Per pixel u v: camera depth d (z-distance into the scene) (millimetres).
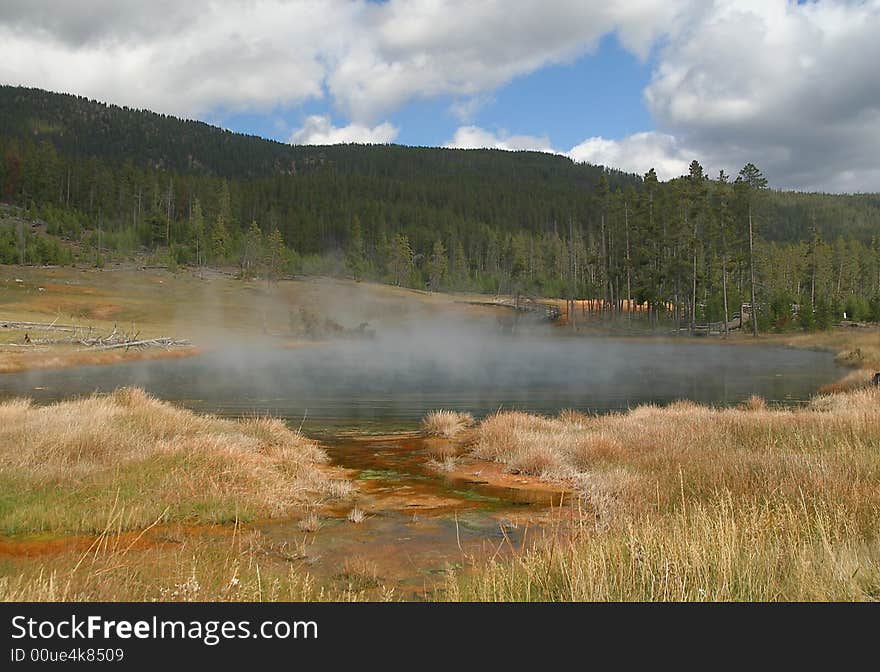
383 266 133625
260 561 6789
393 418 19328
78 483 9117
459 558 7008
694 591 4621
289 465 11406
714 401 22953
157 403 15922
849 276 111812
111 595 5188
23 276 84062
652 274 69688
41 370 33969
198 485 9430
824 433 11766
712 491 8320
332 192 191125
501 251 151000
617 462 11422
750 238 61312
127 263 107188
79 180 150750
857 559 5004
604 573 4949
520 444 13000
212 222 135000
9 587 4980
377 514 9000
